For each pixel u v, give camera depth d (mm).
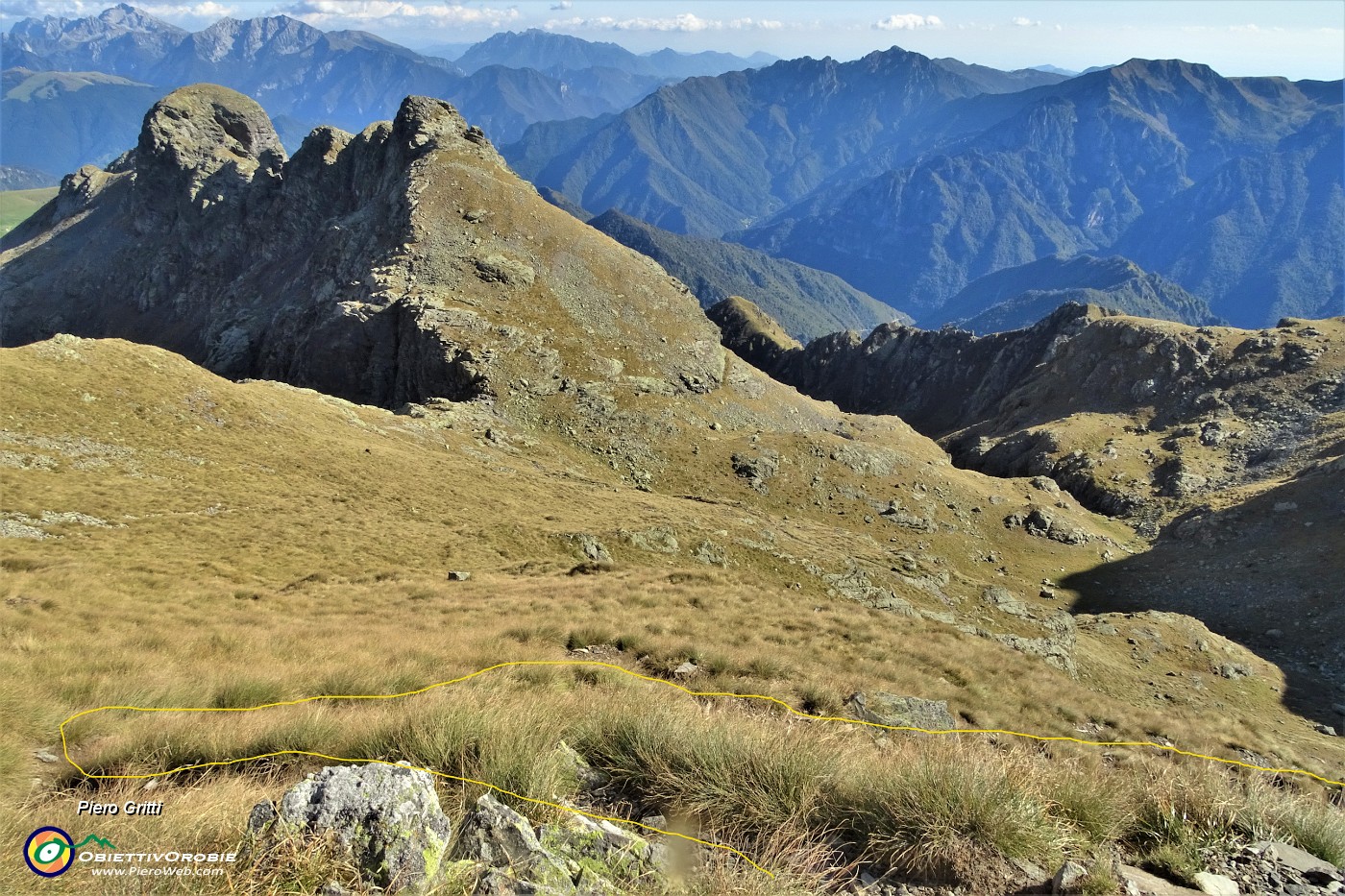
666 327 182375
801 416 185500
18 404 51250
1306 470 141000
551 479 94188
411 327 154375
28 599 20578
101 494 42344
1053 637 65625
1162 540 138000
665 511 83312
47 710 10375
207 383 69062
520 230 187500
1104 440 186625
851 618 28016
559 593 28797
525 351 154000
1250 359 192875
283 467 60750
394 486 64438
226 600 26875
